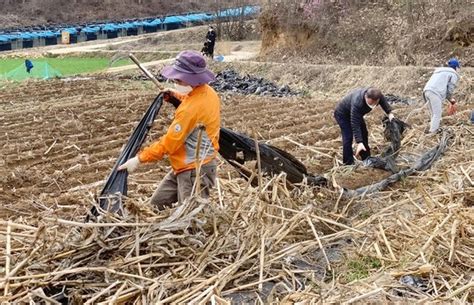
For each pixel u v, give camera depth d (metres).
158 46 43.31
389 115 9.91
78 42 53.44
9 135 12.70
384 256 6.32
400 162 9.91
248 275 5.71
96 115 14.77
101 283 5.31
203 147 6.01
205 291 5.21
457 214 6.85
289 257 6.14
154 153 6.01
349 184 8.91
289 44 30.78
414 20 26.55
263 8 33.06
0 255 5.74
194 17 60.28
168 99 6.32
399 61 25.30
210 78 5.91
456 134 11.10
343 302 5.25
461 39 24.42
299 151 11.12
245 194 6.82
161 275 5.46
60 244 5.52
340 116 9.66
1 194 8.73
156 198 6.45
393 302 5.35
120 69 31.39
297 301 5.33
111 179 6.25
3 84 21.92
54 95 19.14
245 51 37.09
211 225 5.99
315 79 23.89
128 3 73.94
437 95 11.21
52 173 9.96
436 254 6.28
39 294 5.00
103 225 5.54
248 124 13.96
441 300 5.42
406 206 7.73
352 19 29.06
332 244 6.59
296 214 6.56
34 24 67.38
